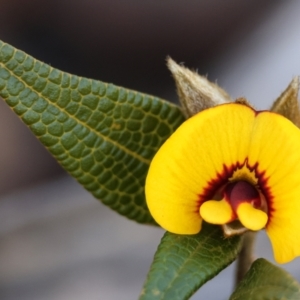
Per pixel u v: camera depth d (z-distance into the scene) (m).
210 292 0.31
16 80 0.19
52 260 0.34
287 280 0.18
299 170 0.18
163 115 0.20
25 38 0.34
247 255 0.20
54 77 0.19
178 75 0.19
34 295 0.33
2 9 0.34
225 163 0.19
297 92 0.19
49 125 0.19
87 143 0.20
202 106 0.19
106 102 0.20
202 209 0.19
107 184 0.20
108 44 0.34
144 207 0.20
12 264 0.34
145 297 0.18
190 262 0.19
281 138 0.18
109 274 0.33
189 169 0.19
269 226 0.19
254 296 0.19
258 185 0.19
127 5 0.34
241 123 0.18
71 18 0.34
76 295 0.33
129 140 0.20
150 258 0.34
